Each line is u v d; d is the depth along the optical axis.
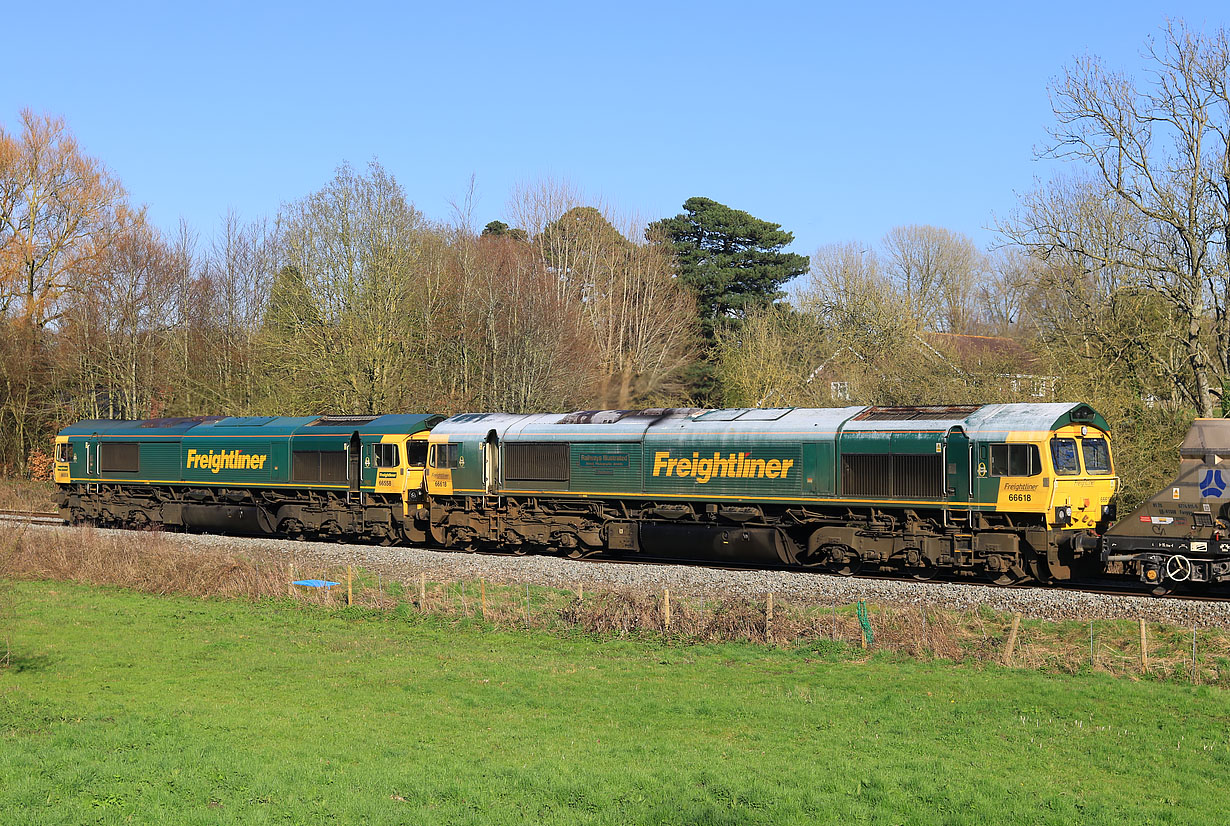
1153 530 22.92
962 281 90.31
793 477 27.62
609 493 30.73
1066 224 39.41
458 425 34.22
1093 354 37.66
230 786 12.66
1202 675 18.00
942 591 23.47
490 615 24.08
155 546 33.19
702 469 29.09
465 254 57.25
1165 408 37.31
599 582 26.42
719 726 16.12
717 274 69.25
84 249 63.50
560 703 17.55
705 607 23.00
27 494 53.50
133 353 62.62
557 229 65.62
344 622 24.91
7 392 61.84
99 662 21.00
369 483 35.75
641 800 12.38
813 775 13.33
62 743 14.50
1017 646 19.80
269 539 37.38
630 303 65.12
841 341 57.66
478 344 55.47
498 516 33.16
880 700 17.22
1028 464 24.52
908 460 26.06
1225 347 36.09
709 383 62.38
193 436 40.69
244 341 63.38
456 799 12.38
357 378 51.41
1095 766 13.97
